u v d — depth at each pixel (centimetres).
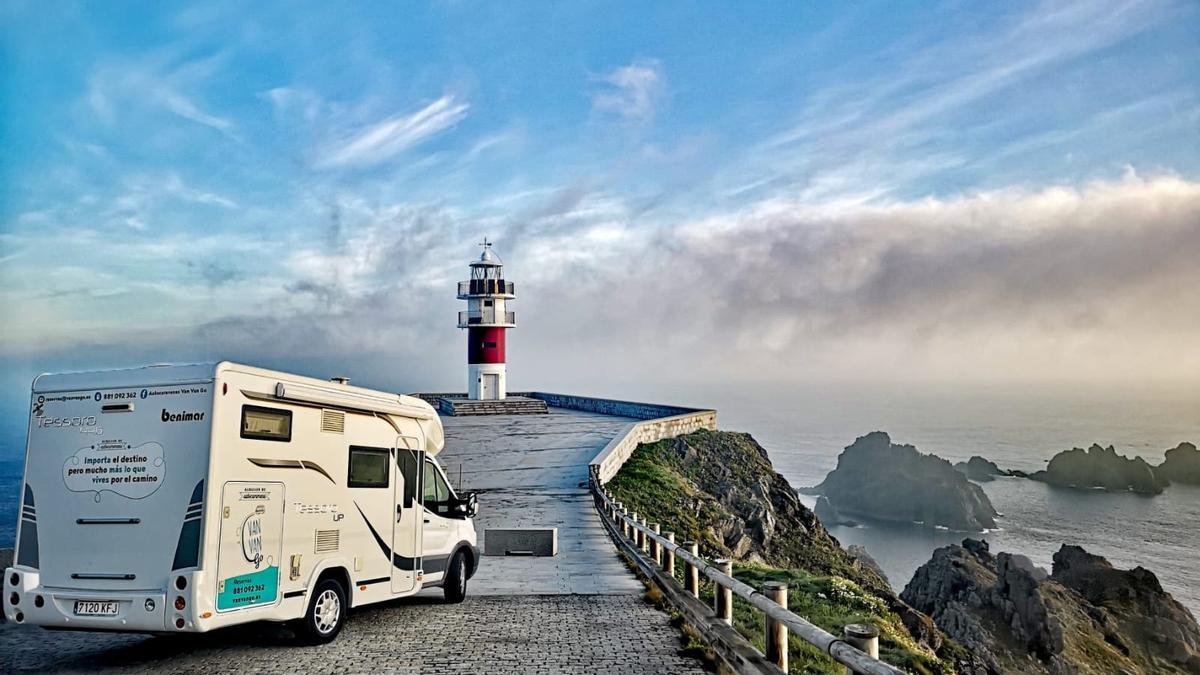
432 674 841
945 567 4569
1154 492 13150
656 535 1393
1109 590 4519
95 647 964
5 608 870
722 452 4541
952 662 1753
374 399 1084
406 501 1148
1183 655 4075
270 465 897
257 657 912
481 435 4309
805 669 951
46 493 871
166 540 826
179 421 839
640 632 1052
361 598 1045
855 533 12050
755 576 1673
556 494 2773
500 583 1476
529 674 841
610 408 6047
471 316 6147
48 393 887
